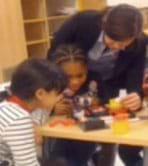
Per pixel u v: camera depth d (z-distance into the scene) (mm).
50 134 1427
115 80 1815
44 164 1594
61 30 1825
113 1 4504
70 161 1755
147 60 1760
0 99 1517
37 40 4250
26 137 1297
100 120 1428
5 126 1292
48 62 1438
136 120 1460
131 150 2043
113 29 1446
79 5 4598
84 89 1763
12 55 3830
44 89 1351
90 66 1781
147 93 1702
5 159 1355
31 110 1402
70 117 1555
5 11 3736
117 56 1735
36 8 4238
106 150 1981
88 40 1743
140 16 1525
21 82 1357
